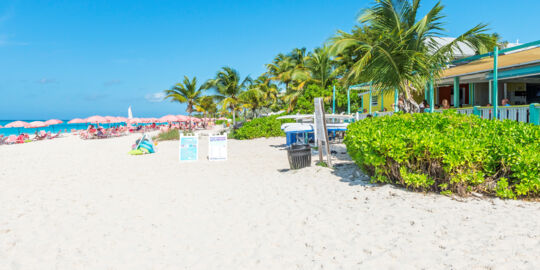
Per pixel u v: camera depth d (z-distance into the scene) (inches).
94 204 232.1
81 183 311.6
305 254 135.0
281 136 782.5
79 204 233.5
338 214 180.9
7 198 258.8
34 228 184.5
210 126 1974.7
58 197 257.1
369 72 406.0
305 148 334.0
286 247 143.6
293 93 1251.8
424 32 392.8
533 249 120.7
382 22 406.9
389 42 376.2
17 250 154.3
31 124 1177.4
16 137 1008.2
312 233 156.9
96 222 191.9
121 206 224.5
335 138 609.9
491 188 194.9
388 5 397.1
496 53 350.9
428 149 197.9
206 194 249.0
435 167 205.3
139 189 276.4
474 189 200.7
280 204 210.4
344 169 305.3
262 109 2039.9
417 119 285.0
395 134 221.8
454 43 398.3
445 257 120.6
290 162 333.7
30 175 370.0
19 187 302.0
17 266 137.5
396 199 196.2
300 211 192.4
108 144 839.1
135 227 180.7
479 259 116.6
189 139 457.4
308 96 1064.8
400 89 405.4
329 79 1155.3
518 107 347.3
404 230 149.2
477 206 174.7
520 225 144.2
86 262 139.3
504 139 198.8
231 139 824.3
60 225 188.5
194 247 150.2
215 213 199.8
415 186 205.0
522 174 178.2
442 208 174.2
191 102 1562.5
